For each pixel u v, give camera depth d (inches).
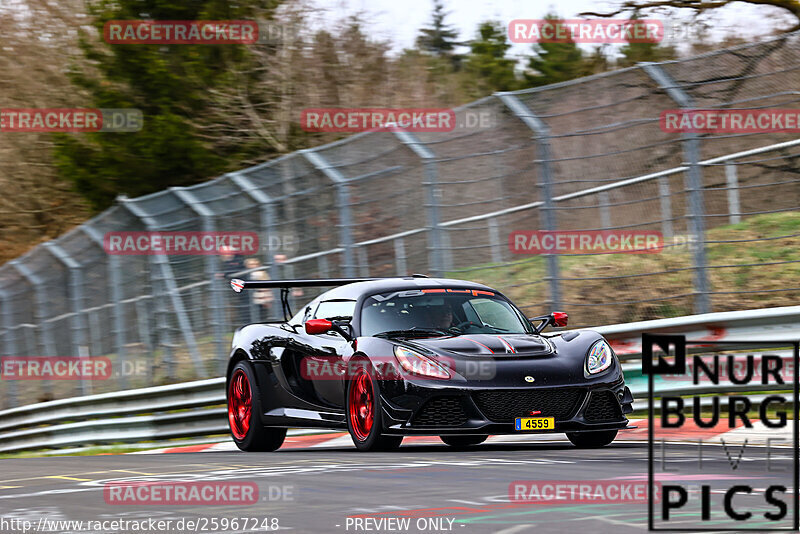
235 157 3265.3
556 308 1533.0
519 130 1584.6
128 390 1971.0
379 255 1727.4
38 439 2114.9
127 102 3073.3
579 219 1830.7
